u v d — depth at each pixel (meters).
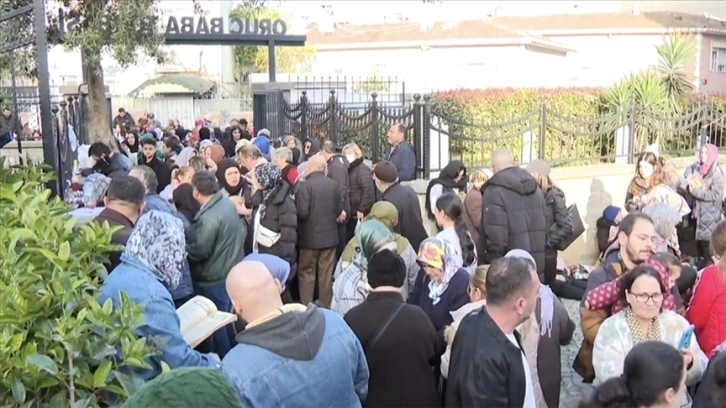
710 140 12.81
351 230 8.78
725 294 4.36
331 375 3.00
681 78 15.63
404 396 3.77
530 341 3.93
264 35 19.31
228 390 1.81
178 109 33.31
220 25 18.84
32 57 7.95
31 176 4.70
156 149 10.85
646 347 2.99
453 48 34.66
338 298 5.20
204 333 3.62
